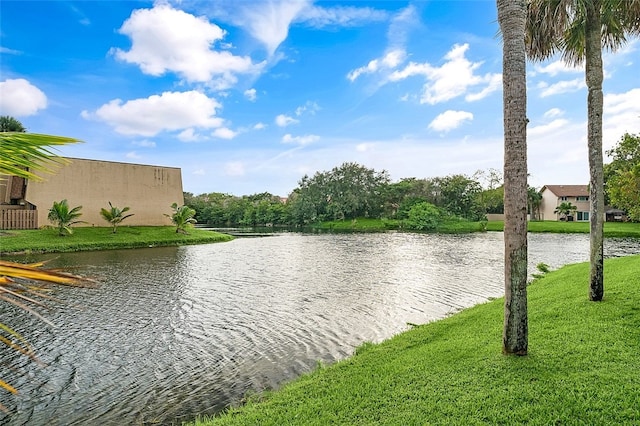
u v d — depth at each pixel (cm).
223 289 1302
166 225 3712
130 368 651
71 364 666
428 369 497
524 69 485
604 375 414
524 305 493
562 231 4006
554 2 689
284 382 591
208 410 513
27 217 2775
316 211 6669
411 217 5375
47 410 518
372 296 1180
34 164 134
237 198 8344
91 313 991
